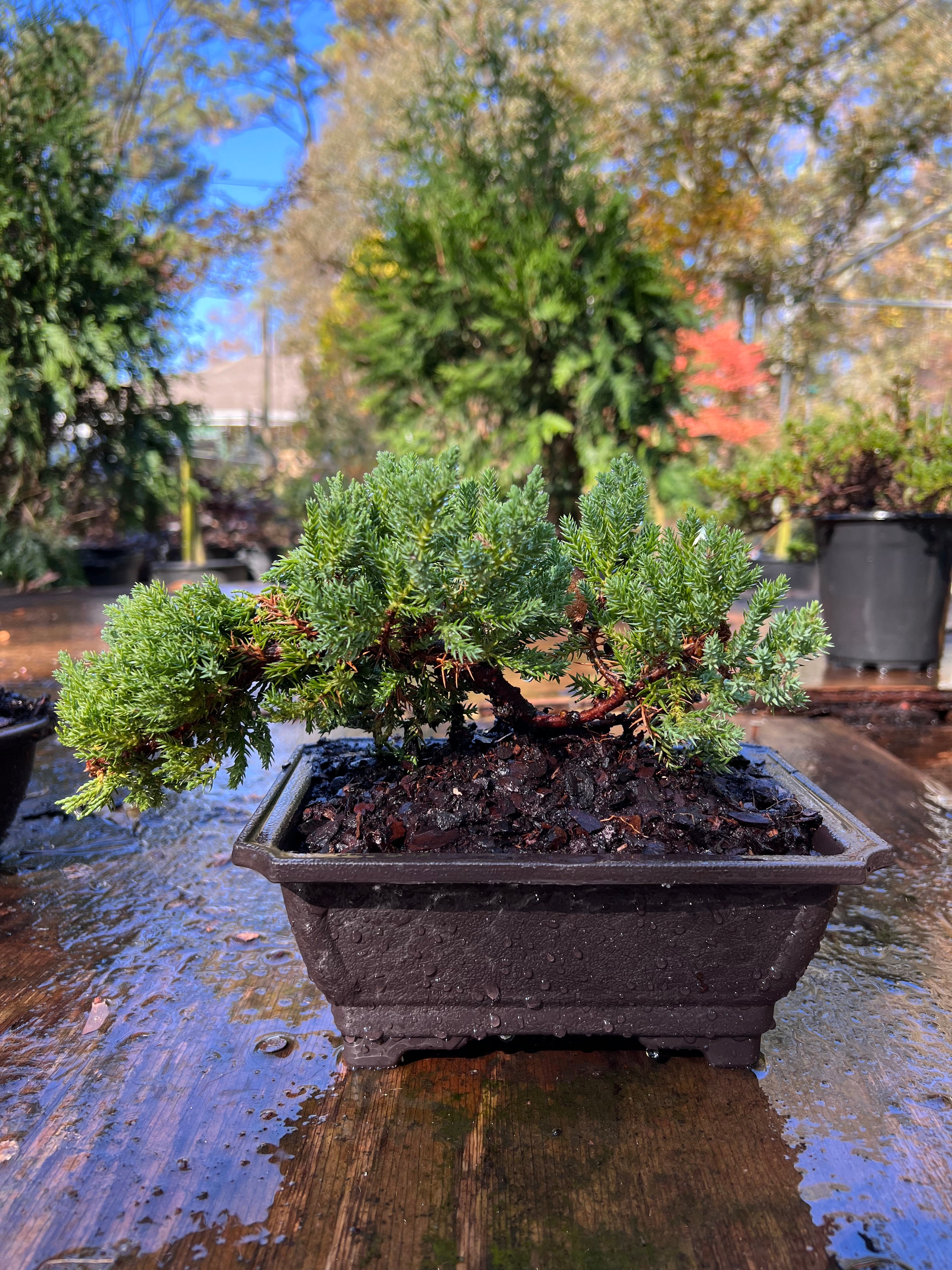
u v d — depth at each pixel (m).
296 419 18.39
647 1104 1.50
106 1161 1.36
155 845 2.64
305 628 1.53
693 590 1.51
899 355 16.39
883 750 3.68
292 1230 1.23
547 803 1.56
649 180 12.23
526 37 10.45
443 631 1.41
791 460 5.04
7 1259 1.18
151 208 8.02
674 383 6.43
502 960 1.50
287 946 2.05
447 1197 1.29
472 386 6.31
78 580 8.00
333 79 18.30
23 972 1.93
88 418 7.71
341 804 1.62
